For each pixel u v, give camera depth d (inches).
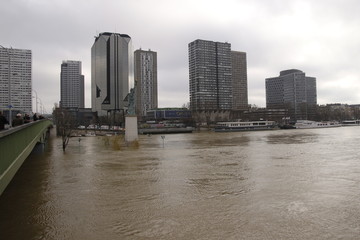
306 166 2075.5
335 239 864.9
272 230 934.4
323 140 4320.9
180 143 4274.1
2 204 1282.0
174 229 960.9
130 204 1237.7
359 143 3791.8
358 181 1582.2
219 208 1159.6
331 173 1807.3
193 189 1465.3
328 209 1122.7
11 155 1064.8
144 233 936.9
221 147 3575.3
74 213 1141.1
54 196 1390.3
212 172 1907.0
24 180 1770.4
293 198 1273.4
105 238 908.0
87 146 3900.1
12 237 938.7
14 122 1577.3
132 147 3681.1
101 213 1132.5
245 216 1062.4
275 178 1679.4
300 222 995.9
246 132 7150.6
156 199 1301.7
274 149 3230.8
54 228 998.4
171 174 1865.2
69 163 2401.6
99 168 2139.5
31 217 1108.5
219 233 920.9
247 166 2114.9
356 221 998.4
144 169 2063.2
